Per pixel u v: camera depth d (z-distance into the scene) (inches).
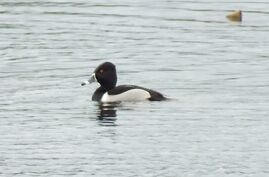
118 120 934.4
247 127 905.5
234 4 1617.9
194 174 764.6
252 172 769.6
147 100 1010.7
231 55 1246.3
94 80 1032.8
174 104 995.3
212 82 1098.7
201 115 949.8
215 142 854.5
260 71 1156.5
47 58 1221.1
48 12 1536.7
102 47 1288.1
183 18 1493.6
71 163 796.0
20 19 1473.9
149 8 1578.5
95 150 831.7
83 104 1002.7
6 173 768.9
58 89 1067.3
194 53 1257.4
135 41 1327.5
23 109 976.3
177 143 853.2
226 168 780.0
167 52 1261.1
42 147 841.5
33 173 769.6
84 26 1424.7
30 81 1101.7
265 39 1348.4
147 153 821.9
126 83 1096.8
